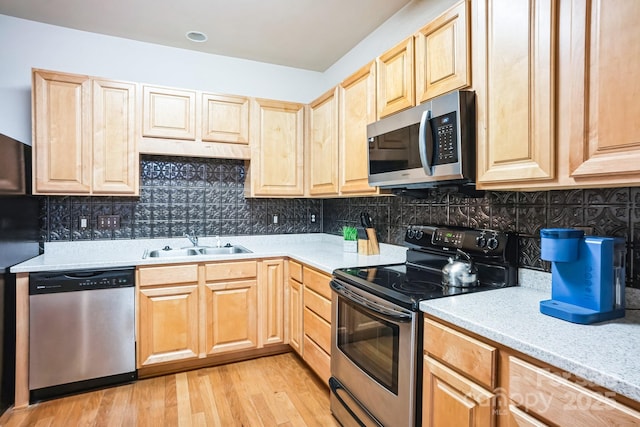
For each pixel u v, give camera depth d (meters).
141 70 2.87
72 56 2.66
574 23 1.07
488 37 1.37
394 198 2.48
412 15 2.33
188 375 2.46
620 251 1.17
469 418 1.12
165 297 2.40
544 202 1.52
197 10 2.41
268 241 3.35
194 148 2.77
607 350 0.90
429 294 1.46
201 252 2.96
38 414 1.96
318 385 2.32
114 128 2.52
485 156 1.38
